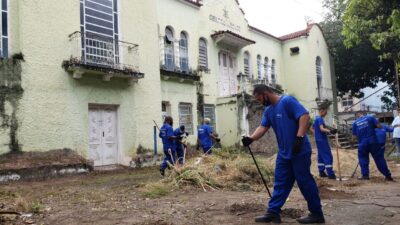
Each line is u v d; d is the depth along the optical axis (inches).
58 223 211.8
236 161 397.7
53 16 486.3
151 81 620.7
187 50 773.9
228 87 890.1
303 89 1083.3
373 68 1205.7
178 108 730.2
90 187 366.6
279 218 202.5
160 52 703.7
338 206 240.7
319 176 416.2
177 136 447.2
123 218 220.8
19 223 210.8
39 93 465.7
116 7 577.3
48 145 469.4
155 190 320.2
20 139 444.5
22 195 318.7
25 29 458.0
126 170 525.7
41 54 471.2
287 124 201.8
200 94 794.8
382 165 384.8
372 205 243.1
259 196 291.7
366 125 391.9
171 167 386.3
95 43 536.1
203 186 333.4
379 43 415.2
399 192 299.4
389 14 348.5
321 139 410.3
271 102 209.5
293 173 203.3
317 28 1152.2
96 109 545.0
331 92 1207.6
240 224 199.6
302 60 1088.8
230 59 911.0
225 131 829.2
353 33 383.6
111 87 557.0
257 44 1004.6
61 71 490.9
